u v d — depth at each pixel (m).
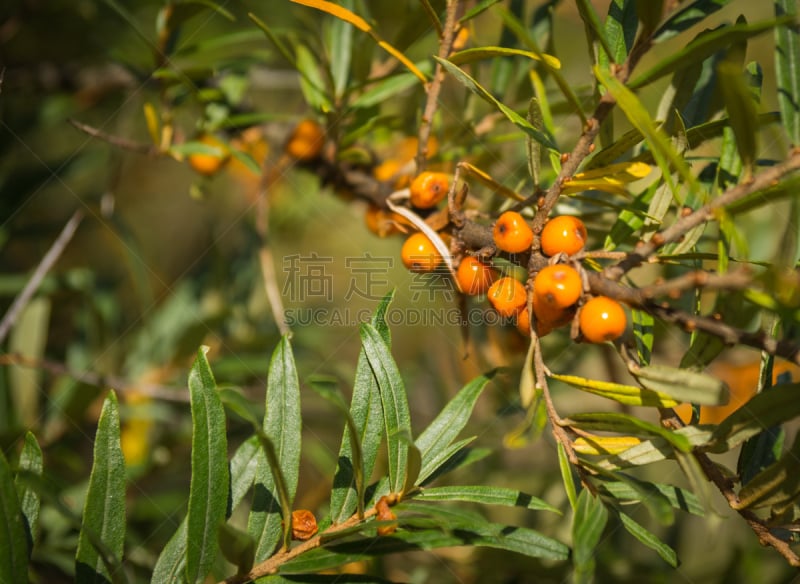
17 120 0.40
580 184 0.25
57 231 0.41
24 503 0.25
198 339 0.37
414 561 0.34
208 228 0.47
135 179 0.55
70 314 0.43
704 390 0.24
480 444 0.36
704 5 0.26
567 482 0.24
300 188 0.38
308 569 0.24
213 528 0.25
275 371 0.25
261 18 0.42
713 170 0.28
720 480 0.25
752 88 0.26
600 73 0.24
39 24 0.43
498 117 0.32
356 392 0.26
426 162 0.30
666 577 0.33
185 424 0.38
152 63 0.37
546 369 0.25
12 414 0.35
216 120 0.34
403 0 0.38
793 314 0.23
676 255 0.25
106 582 0.25
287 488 0.24
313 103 0.31
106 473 0.25
